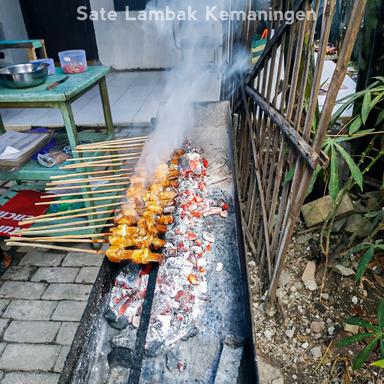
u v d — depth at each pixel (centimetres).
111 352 200
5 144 331
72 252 342
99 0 769
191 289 231
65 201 270
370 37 302
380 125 316
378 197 322
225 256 263
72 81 323
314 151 192
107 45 825
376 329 214
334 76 172
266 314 271
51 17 780
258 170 318
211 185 346
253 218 333
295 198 220
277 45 272
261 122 313
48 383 233
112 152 397
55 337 262
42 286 305
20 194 378
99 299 208
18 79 293
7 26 675
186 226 268
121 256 222
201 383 190
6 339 262
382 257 299
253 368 167
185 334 208
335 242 315
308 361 241
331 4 167
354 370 225
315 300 277
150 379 193
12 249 346
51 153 341
